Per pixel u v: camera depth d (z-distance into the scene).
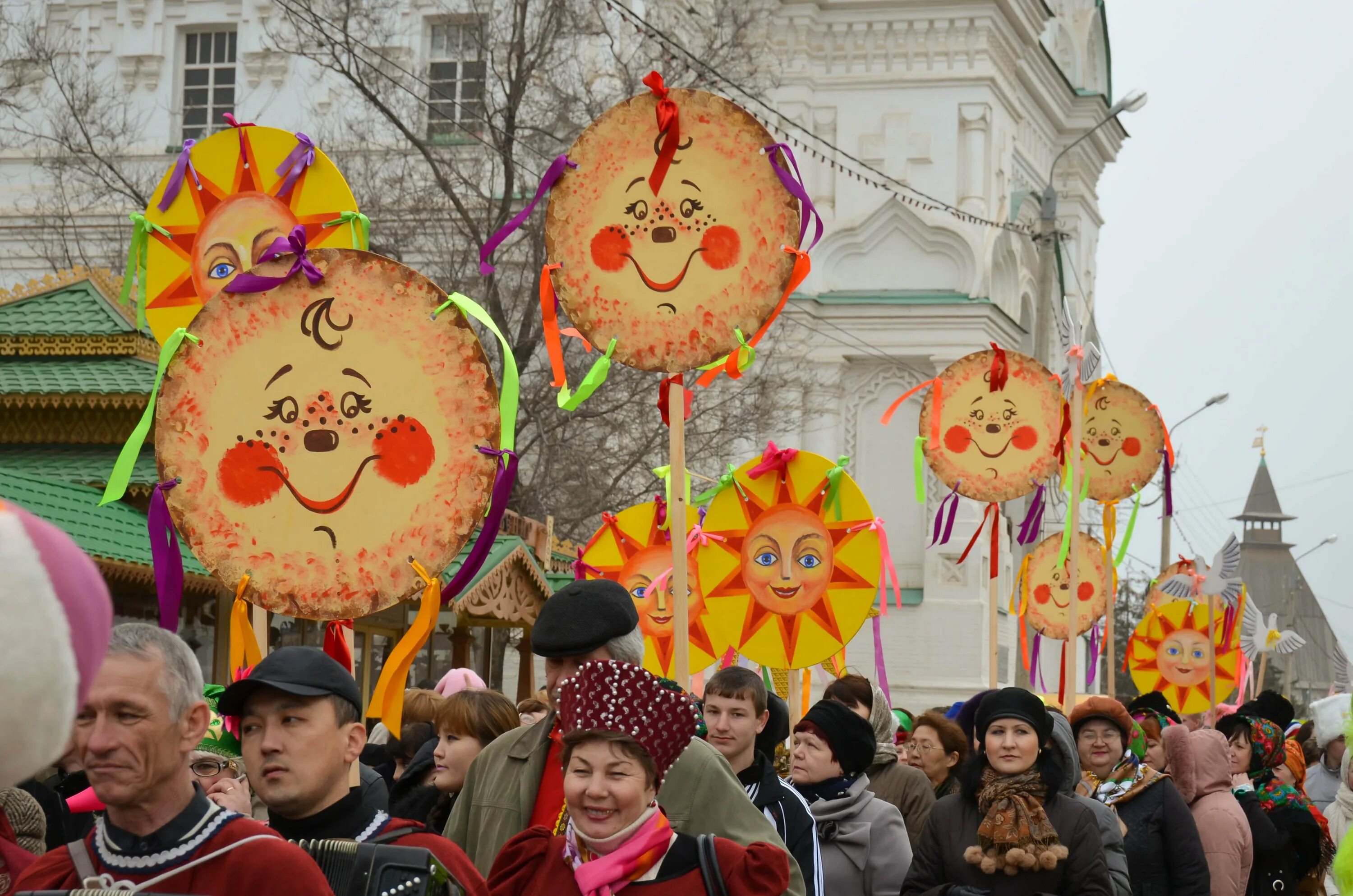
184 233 8.12
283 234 8.08
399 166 38.66
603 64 39.06
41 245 44.09
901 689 50.16
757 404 36.81
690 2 43.03
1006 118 54.56
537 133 35.00
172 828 4.43
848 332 52.12
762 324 8.41
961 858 8.02
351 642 6.68
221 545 6.56
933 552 50.53
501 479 6.40
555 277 8.52
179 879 4.35
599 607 6.42
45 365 19.38
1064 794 8.33
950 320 51.56
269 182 8.09
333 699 5.36
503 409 6.48
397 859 4.88
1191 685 24.92
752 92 42.03
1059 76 60.47
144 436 6.55
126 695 4.32
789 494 12.70
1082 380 15.65
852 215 52.81
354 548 6.53
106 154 42.66
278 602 6.54
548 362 35.12
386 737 11.50
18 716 2.80
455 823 6.68
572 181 8.52
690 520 13.93
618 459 34.25
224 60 46.28
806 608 12.63
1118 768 10.28
